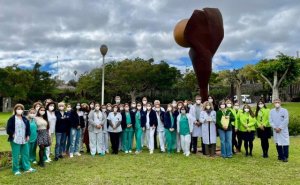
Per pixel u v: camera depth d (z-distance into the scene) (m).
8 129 7.38
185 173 7.39
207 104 9.62
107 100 38.84
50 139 8.53
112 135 10.20
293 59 31.80
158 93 39.38
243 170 7.65
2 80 39.06
